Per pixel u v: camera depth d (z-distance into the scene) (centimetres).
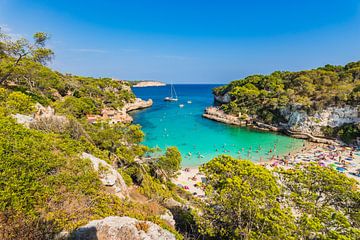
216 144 5606
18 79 3906
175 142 5722
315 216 1221
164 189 2322
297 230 1117
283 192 1449
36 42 2711
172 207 1788
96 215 937
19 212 775
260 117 7700
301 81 8350
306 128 6269
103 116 6706
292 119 6650
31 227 735
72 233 756
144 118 8694
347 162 4188
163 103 13750
